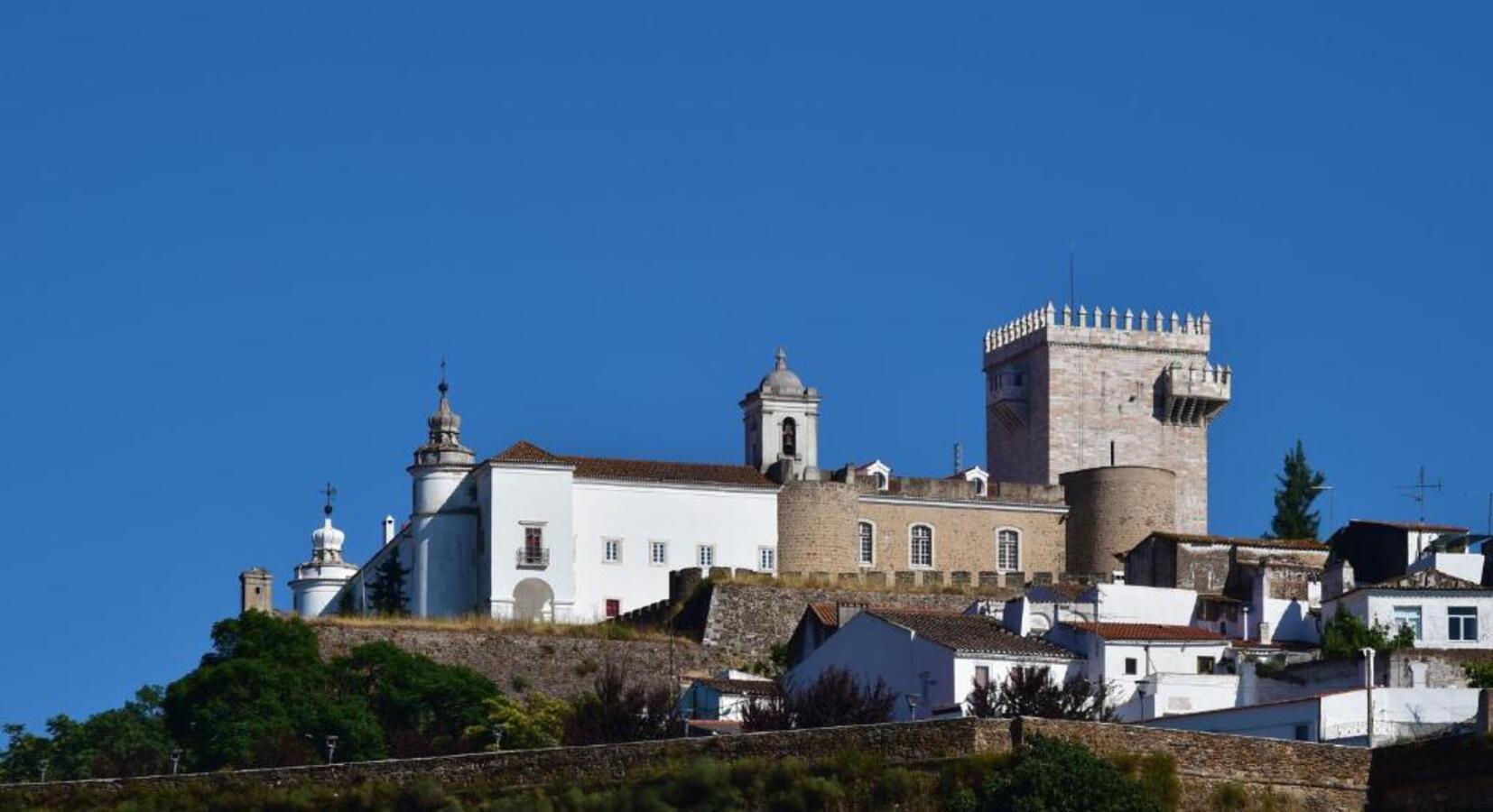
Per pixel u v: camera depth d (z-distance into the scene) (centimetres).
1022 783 10744
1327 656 14775
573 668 17250
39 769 15525
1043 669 13962
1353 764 11175
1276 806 11038
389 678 16250
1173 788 10950
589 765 11600
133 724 15700
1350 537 17625
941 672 14312
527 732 15012
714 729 14125
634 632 17588
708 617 17750
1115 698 14488
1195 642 14850
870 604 17712
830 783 11081
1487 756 10844
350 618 17338
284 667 16062
